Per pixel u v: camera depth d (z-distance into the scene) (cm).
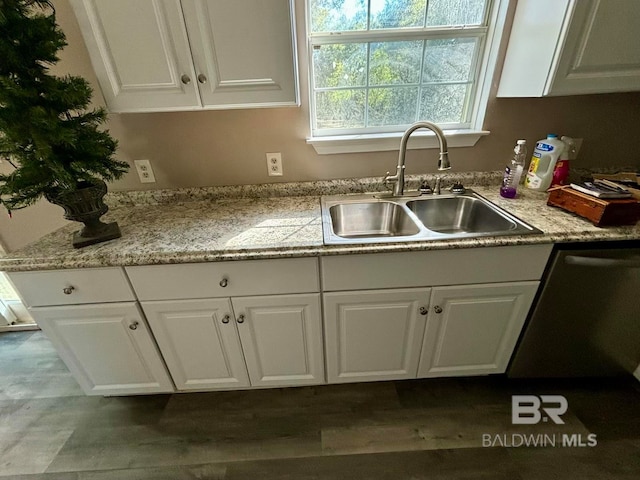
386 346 128
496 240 102
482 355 132
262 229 119
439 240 104
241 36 103
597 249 103
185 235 117
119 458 126
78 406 148
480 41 136
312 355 130
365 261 107
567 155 138
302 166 151
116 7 98
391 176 144
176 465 122
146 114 138
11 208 99
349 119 150
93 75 130
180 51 105
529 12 115
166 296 113
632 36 101
